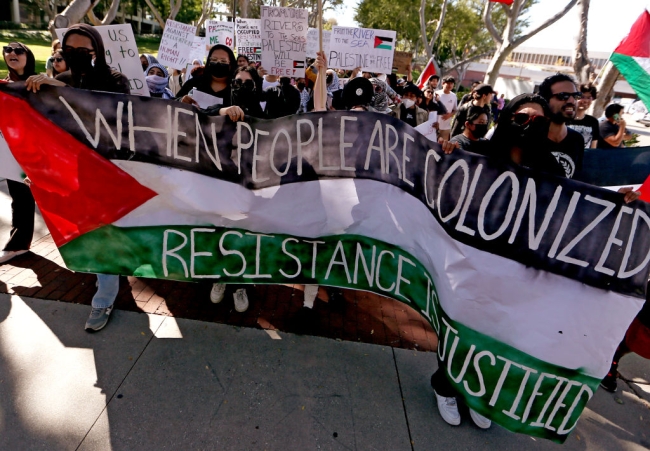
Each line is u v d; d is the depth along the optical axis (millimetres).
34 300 3020
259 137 2375
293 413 2387
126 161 2371
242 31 7242
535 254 2062
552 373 2098
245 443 2191
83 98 2264
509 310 2102
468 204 2127
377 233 2508
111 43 3865
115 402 2330
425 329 3213
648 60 2539
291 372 2666
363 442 2268
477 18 30328
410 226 2383
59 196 2398
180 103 2311
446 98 8594
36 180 2355
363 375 2707
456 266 2156
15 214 3354
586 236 2006
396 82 9328
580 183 1979
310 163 2412
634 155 3111
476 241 2127
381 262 2574
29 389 2344
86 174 2369
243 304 3148
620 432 2518
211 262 2615
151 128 2334
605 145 4426
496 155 2398
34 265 3436
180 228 2518
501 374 2164
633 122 26922
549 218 2033
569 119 2418
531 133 2217
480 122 2631
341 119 2320
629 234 1971
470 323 2160
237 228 2539
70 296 3109
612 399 2760
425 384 2691
